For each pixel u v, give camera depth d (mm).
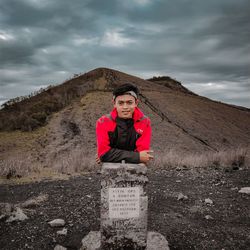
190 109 56250
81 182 8352
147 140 3656
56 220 5070
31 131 40125
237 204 6297
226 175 9312
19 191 7422
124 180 3527
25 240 4543
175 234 4781
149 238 4367
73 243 4449
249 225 5184
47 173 10039
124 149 3678
